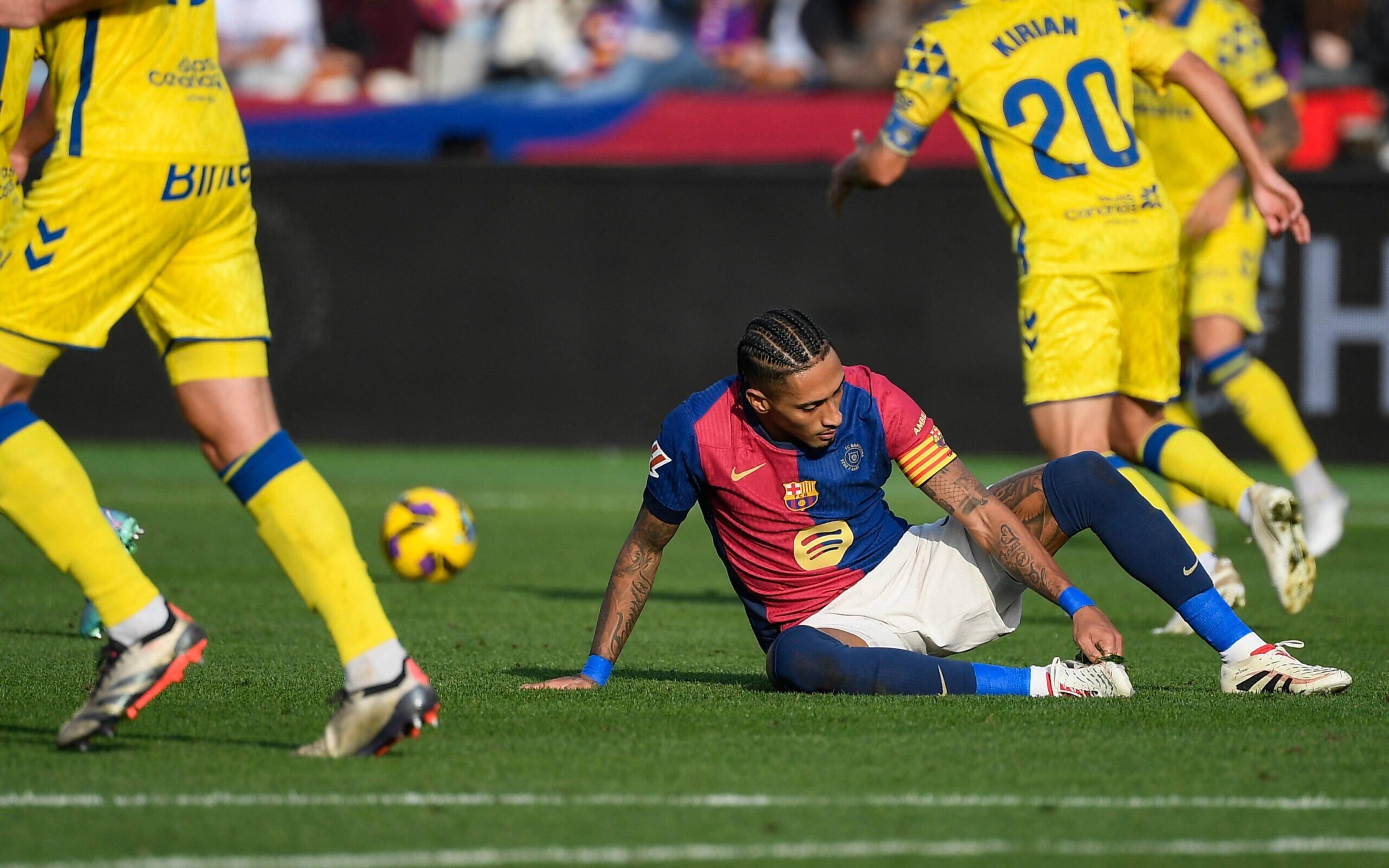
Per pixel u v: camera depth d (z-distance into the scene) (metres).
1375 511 39.19
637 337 49.94
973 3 20.56
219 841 9.80
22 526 11.87
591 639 20.48
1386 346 46.25
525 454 50.12
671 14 66.62
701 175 49.38
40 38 12.91
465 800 10.82
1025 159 20.02
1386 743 12.78
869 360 48.94
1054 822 10.38
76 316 11.77
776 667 15.09
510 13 62.75
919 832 10.13
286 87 62.72
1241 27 24.98
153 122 11.75
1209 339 26.39
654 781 11.43
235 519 35.28
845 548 15.40
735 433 14.98
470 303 50.31
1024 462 47.78
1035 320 20.00
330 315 50.56
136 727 13.35
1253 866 9.49
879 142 21.02
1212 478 19.83
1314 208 46.16
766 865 9.43
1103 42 20.23
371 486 42.22
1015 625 15.65
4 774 11.53
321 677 16.50
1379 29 60.69
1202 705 14.38
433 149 56.62
